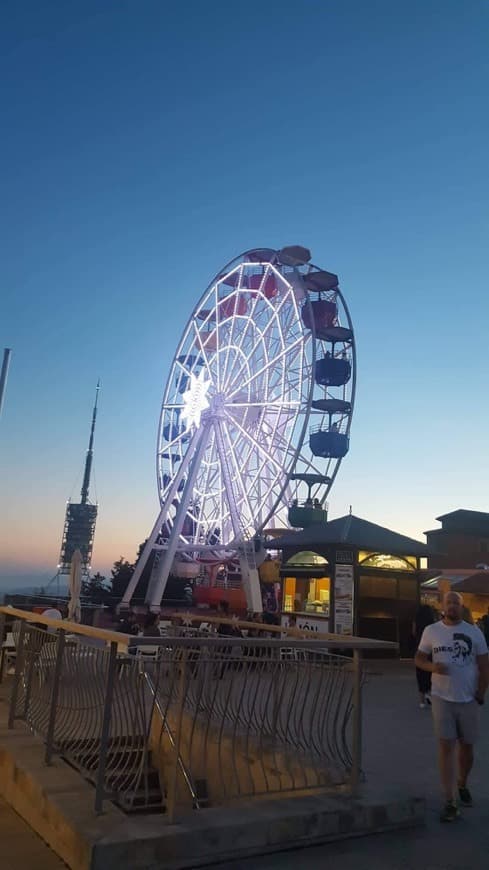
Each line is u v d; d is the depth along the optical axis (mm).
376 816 5633
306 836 5258
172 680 6242
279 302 37875
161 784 7285
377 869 4859
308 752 6859
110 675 5453
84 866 4504
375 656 19562
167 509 42250
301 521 41406
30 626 8609
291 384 35469
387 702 12836
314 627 20109
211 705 6875
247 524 37531
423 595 28609
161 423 48188
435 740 9461
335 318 44812
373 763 8055
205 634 10352
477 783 7340
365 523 20953
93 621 27047
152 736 7809
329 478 42281
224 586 49562
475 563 54938
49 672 7492
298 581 21125
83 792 5602
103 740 5273
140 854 4547
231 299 43562
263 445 37125
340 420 42906
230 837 4918
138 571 41375
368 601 19875
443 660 6469
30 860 4902
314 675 7027
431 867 4930
